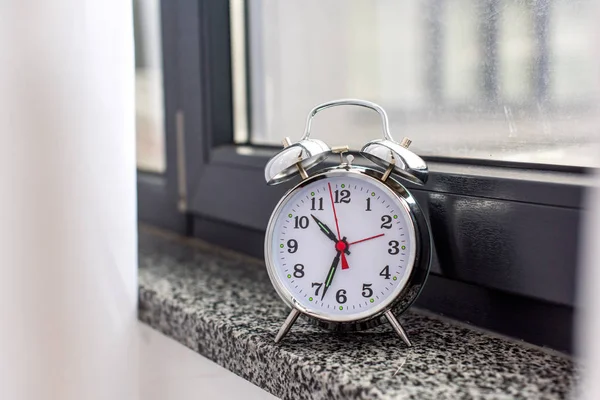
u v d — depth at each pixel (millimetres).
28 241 723
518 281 609
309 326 691
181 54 1066
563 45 617
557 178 596
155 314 820
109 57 739
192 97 1050
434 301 729
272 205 887
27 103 707
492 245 631
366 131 881
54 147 716
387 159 584
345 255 620
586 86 596
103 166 747
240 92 1045
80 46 716
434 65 773
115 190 759
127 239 779
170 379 814
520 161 665
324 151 615
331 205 626
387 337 656
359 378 551
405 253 606
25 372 739
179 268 965
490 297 667
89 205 740
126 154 768
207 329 715
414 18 800
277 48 1000
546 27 633
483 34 706
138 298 857
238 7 1028
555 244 579
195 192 1068
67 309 738
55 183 721
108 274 763
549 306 612
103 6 728
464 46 730
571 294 567
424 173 582
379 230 614
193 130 1057
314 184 630
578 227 561
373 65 864
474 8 716
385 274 610
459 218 661
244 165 950
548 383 542
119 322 779
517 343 639
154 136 1219
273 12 999
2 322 733
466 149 734
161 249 1087
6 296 730
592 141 592
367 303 613
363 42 875
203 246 1104
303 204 634
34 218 721
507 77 679
